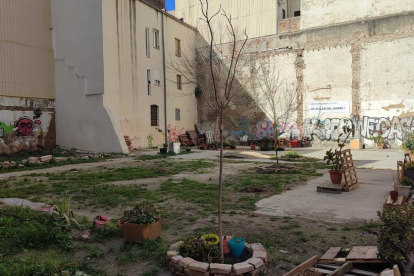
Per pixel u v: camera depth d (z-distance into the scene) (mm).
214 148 23844
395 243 3906
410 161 8984
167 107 25422
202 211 7074
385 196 8180
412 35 20922
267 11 25828
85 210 7387
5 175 12719
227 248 4422
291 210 7020
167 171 12812
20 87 19734
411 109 20938
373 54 22141
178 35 26766
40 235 5242
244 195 8516
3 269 3951
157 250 4863
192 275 3955
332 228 5797
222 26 27594
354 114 22766
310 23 24469
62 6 21312
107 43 20203
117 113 20906
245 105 26734
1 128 18672
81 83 20734
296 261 4500
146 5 23500
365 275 3947
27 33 20188
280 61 25422
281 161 16109
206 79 27281
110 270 4363
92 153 19938
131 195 8664
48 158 16656
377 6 22297
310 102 24359
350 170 9109
